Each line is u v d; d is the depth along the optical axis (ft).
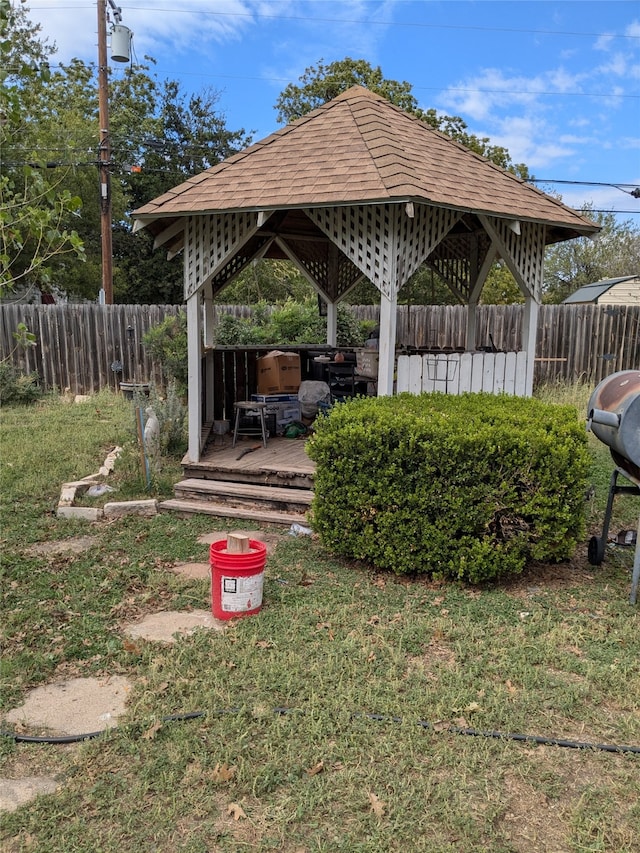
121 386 43.62
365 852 7.06
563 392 39.55
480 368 22.75
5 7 11.12
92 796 7.92
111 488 22.35
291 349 30.96
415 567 15.07
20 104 12.64
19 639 12.18
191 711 9.69
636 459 13.78
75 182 61.46
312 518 16.66
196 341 22.33
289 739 8.98
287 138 23.48
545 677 10.69
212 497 21.13
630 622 12.96
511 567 14.69
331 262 33.60
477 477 14.49
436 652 11.65
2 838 7.34
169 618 13.16
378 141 20.79
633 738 9.21
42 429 32.17
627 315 43.21
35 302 66.49
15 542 17.63
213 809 7.73
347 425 15.61
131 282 92.43
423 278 65.31
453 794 7.97
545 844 7.25
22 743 9.07
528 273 23.25
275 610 13.32
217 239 21.38
